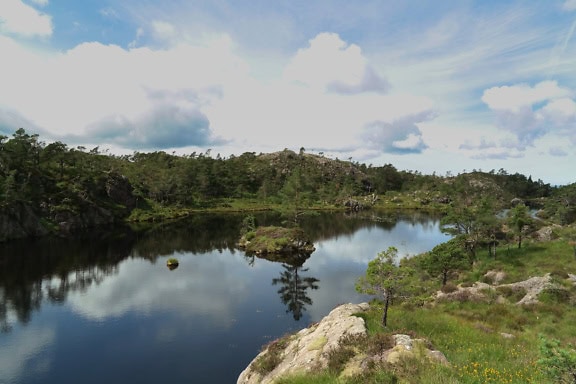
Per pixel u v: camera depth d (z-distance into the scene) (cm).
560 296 2812
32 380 2366
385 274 1855
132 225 10225
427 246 7319
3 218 7506
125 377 2400
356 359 1221
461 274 4356
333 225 10575
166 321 3350
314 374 1219
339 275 5075
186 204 14538
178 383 2328
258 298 4025
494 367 1240
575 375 809
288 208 10238
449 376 1000
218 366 2539
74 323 3306
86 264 5575
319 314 3528
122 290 4300
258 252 6600
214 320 3372
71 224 8994
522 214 5278
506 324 2256
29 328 3188
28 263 5531
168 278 4853
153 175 15375
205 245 7369
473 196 15588
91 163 13138
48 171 10419
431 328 1870
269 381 1470
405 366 1058
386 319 1877
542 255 4566
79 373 2456
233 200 15988
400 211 15412
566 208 8106
